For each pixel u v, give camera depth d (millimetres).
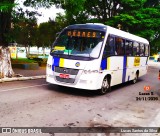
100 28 10867
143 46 17766
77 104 8742
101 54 10258
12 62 21469
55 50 10711
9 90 10289
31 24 16109
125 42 13414
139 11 27266
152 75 24891
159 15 28172
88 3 27234
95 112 7867
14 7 11359
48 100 8938
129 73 14797
